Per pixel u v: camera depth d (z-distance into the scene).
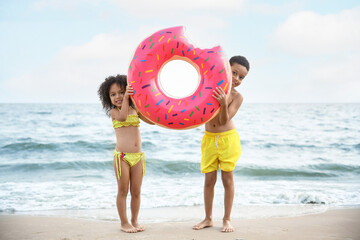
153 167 8.35
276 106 40.09
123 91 3.66
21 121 19.20
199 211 4.68
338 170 8.43
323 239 3.29
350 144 12.40
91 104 46.88
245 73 3.62
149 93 3.31
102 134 14.18
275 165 8.55
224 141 3.57
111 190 6.01
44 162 8.76
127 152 3.59
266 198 5.44
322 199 5.25
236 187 6.41
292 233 3.48
